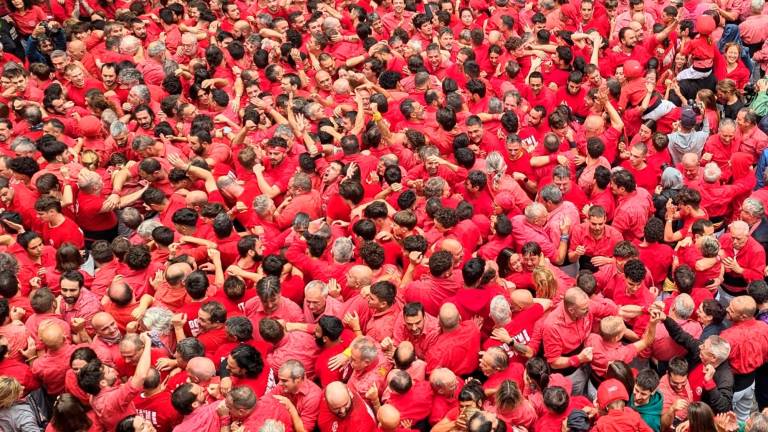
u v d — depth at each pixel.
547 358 10.50
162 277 11.66
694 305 10.90
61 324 10.76
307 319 11.19
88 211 13.65
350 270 11.23
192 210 12.63
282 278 11.90
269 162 14.69
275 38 20.00
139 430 9.17
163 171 14.14
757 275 12.07
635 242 13.12
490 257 12.29
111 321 10.54
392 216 12.75
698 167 14.28
